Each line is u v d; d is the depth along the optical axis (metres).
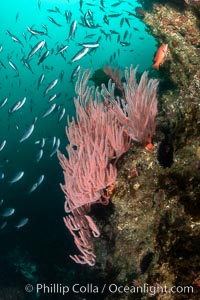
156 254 0.77
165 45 1.07
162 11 1.39
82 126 1.04
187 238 0.67
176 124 0.88
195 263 0.63
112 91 0.98
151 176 0.91
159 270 0.69
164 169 0.84
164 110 1.12
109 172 0.96
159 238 0.73
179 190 0.76
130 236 0.97
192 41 1.22
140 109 0.90
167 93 1.33
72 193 0.96
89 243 1.15
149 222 0.89
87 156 0.91
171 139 0.89
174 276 0.65
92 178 0.91
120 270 1.03
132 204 0.92
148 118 0.92
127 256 0.99
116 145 0.95
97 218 1.17
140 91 0.90
